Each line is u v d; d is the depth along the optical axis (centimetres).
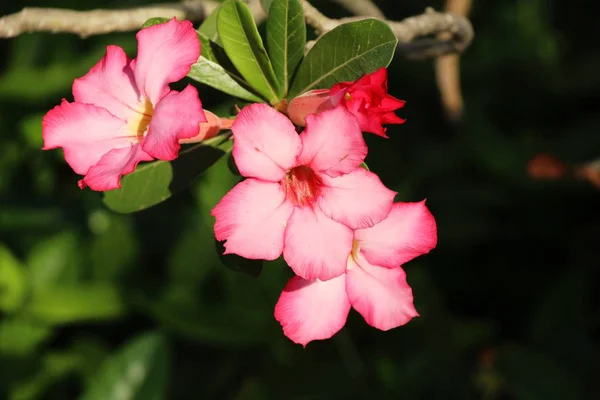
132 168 47
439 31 61
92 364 88
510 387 87
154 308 85
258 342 86
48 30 55
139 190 53
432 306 89
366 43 49
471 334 89
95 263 91
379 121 47
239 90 51
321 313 50
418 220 50
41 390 85
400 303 50
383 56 49
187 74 50
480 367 89
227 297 86
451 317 91
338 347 86
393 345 87
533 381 87
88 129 49
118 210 53
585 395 88
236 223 47
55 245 91
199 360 91
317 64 50
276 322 86
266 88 51
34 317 86
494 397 88
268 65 50
